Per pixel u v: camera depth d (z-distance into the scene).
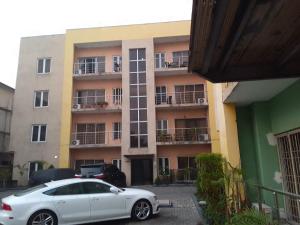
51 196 8.31
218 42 3.59
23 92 26.70
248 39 3.65
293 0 2.78
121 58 26.69
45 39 27.55
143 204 9.50
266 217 4.97
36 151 25.48
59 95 26.34
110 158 25.66
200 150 25.02
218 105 10.12
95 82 26.95
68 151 24.78
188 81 26.31
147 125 24.64
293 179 7.01
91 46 27.19
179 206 11.90
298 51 4.01
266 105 8.03
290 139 7.06
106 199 8.92
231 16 2.95
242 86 6.52
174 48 26.72
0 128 27.08
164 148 25.25
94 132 25.89
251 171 8.36
